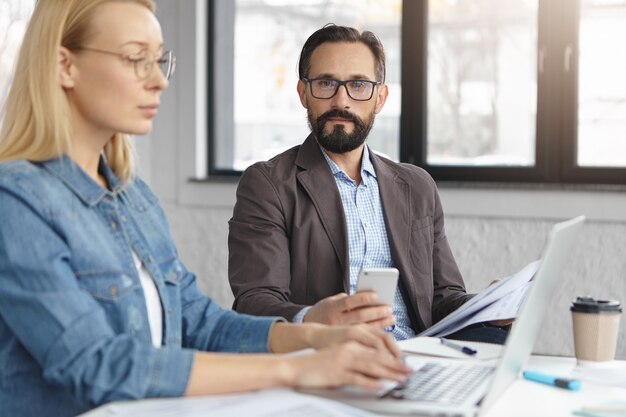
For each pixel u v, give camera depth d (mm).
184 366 1270
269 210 2277
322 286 2271
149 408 1201
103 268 1389
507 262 3730
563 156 3686
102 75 1410
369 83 2316
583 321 1640
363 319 1610
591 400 1363
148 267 1508
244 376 1280
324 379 1287
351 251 2305
